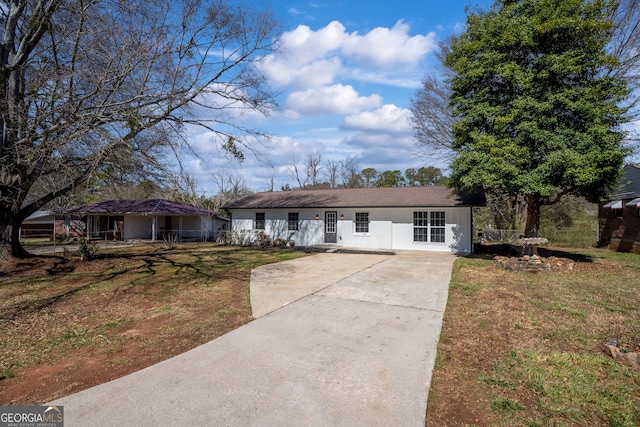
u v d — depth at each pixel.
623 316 5.56
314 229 18.83
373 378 3.52
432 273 9.66
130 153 8.38
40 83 7.54
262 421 2.79
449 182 12.74
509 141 10.59
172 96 8.49
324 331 4.93
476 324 5.22
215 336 4.84
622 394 3.22
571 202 21.12
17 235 11.59
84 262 12.10
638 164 15.27
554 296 6.86
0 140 8.91
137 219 25.98
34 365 4.02
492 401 3.12
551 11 10.52
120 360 4.09
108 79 7.58
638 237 14.65
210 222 28.89
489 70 11.25
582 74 10.66
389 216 16.94
